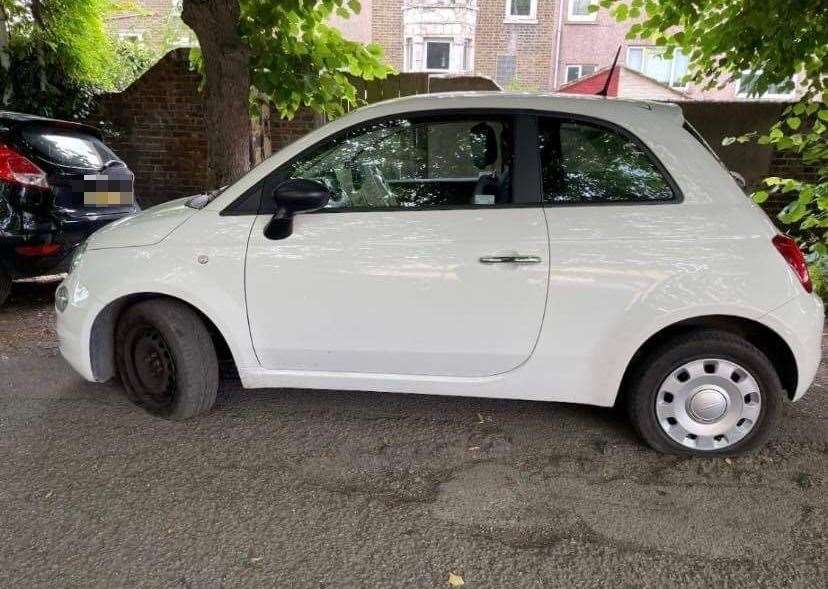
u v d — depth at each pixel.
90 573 2.15
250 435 3.13
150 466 2.82
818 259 5.50
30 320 4.96
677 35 5.36
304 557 2.25
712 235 2.71
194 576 2.14
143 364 3.25
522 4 16.73
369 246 2.86
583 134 2.85
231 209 3.00
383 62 5.59
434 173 3.05
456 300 2.84
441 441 3.12
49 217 4.82
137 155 8.32
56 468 2.79
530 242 2.77
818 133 5.05
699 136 3.03
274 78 5.15
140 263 3.03
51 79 7.76
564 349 2.85
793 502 2.62
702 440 2.90
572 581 2.15
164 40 13.95
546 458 2.96
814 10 4.44
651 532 2.42
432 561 2.24
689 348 2.80
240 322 3.02
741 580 2.16
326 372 3.09
